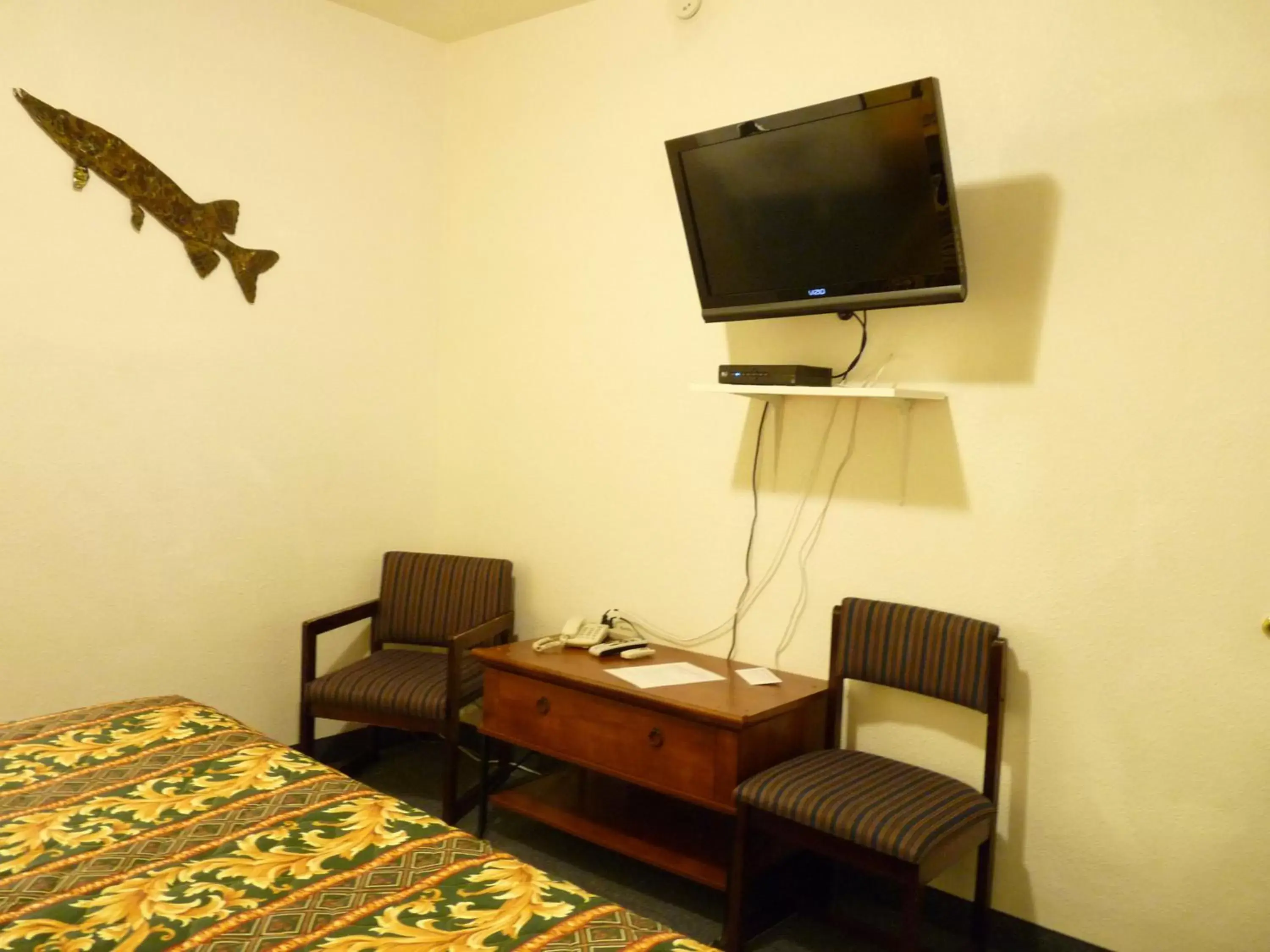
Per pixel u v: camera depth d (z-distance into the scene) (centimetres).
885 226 233
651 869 278
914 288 234
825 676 273
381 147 348
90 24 273
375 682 302
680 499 304
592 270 325
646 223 309
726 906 240
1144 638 221
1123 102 220
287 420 327
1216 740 212
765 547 285
